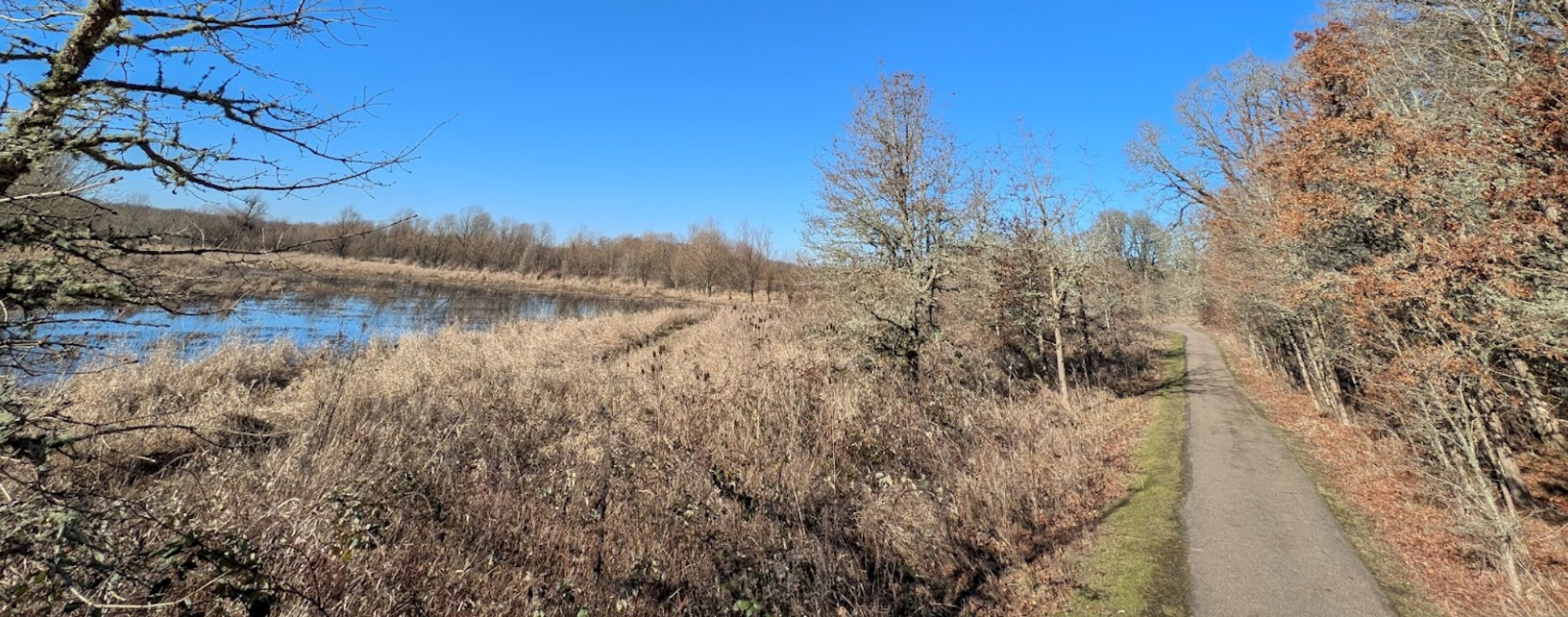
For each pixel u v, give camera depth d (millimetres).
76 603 3443
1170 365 23250
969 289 17000
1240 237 15586
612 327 23266
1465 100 7434
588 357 17688
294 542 5055
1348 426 12547
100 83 2824
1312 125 9250
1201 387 18016
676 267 62094
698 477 7586
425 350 15844
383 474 6969
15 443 2881
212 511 5453
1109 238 18188
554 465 7852
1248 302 16859
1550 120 5938
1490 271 6664
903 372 13492
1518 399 7789
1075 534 7582
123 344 12555
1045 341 19422
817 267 16172
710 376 13039
